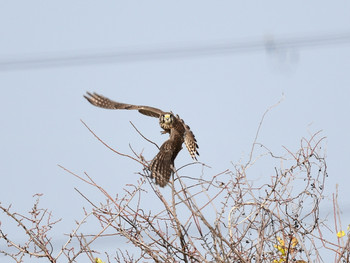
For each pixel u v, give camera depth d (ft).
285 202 35.53
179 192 34.86
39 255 35.47
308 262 33.06
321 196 35.55
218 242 33.22
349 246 34.40
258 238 34.94
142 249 34.96
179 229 34.94
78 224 35.45
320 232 35.35
